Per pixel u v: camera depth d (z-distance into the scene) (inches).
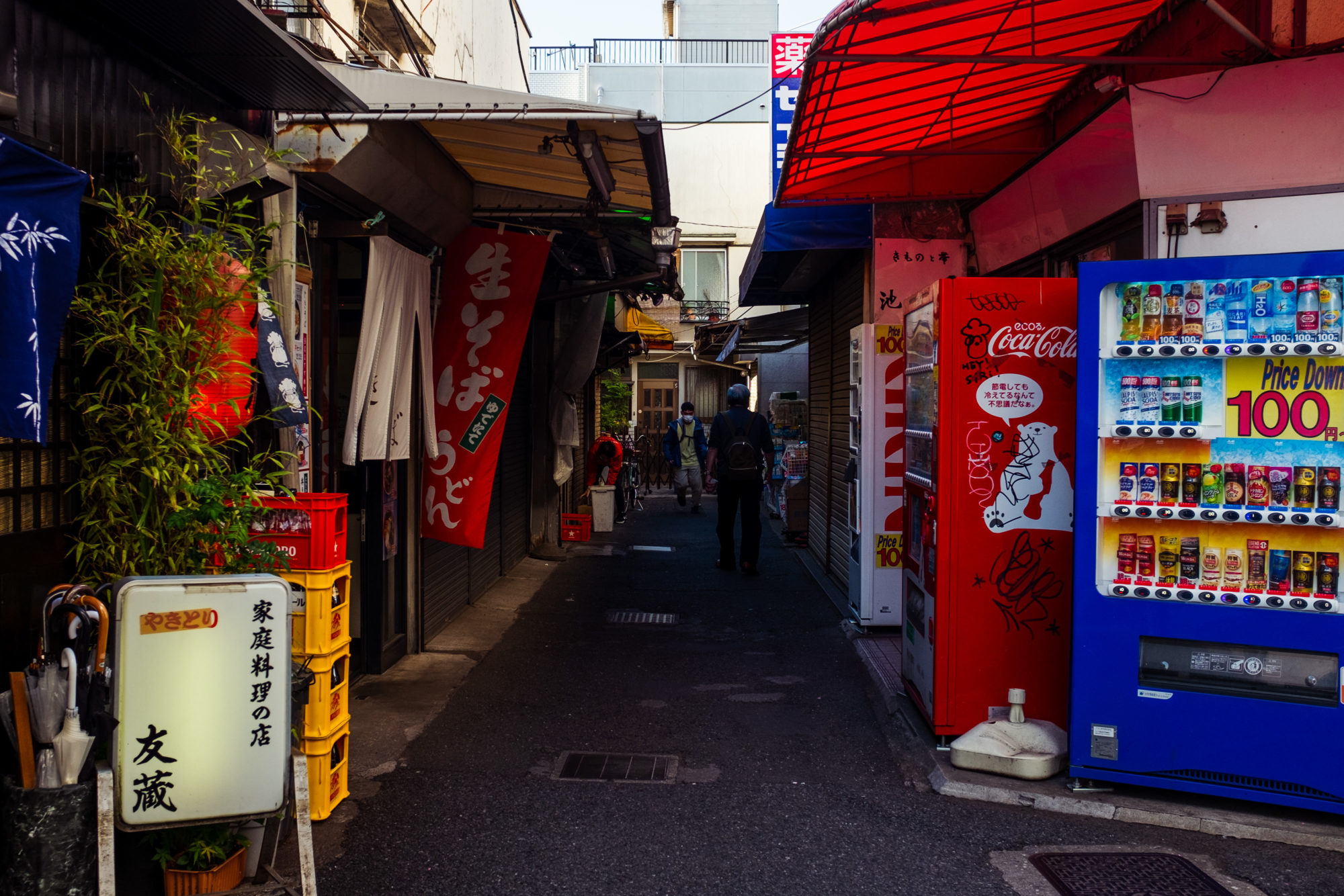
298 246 189.9
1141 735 153.3
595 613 319.3
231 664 110.3
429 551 271.1
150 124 147.6
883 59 161.8
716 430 401.7
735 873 133.1
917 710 197.9
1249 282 145.9
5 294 102.4
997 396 175.8
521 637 281.3
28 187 104.9
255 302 141.2
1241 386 147.4
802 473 499.2
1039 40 182.9
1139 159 163.6
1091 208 195.8
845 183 267.9
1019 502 175.6
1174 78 159.6
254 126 175.6
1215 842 142.6
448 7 411.8
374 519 234.4
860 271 315.6
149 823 107.7
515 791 163.3
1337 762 143.6
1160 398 149.8
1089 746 155.9
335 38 278.4
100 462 131.5
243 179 156.6
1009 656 176.4
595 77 940.6
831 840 143.9
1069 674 174.2
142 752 107.2
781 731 196.5
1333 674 144.5
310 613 146.1
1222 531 149.6
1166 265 149.3
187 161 143.3
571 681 234.1
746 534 393.4
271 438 174.4
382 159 191.8
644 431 948.0
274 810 112.4
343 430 237.0
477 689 225.5
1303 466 144.3
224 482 125.7
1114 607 153.8
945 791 161.9
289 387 157.9
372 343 202.8
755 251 350.9
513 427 406.0
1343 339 141.2
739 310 909.8
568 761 178.2
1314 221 154.2
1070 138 193.8
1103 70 209.8
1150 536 153.3
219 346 128.0
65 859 103.5
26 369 103.7
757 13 997.2
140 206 139.7
